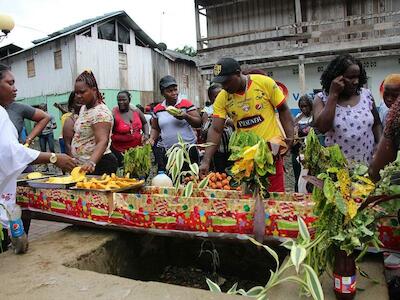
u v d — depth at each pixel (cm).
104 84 1911
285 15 1464
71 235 276
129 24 1988
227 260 300
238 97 308
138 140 550
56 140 1925
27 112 407
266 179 225
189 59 2280
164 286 193
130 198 262
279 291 183
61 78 1892
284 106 311
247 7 1516
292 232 217
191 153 459
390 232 195
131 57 2039
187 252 316
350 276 169
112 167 351
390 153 177
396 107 173
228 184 308
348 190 167
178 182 275
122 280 202
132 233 286
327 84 292
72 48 1811
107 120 322
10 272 217
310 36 1298
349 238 163
